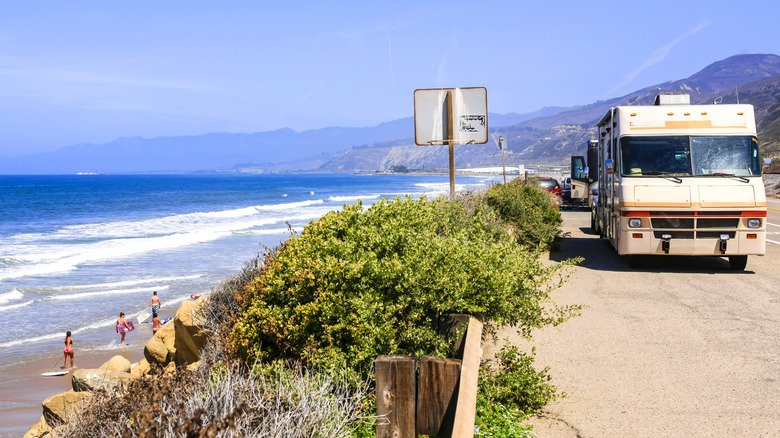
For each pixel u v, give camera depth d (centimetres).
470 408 320
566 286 1051
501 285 514
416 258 512
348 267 502
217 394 399
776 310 857
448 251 525
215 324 716
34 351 1479
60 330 1652
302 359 487
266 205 7131
